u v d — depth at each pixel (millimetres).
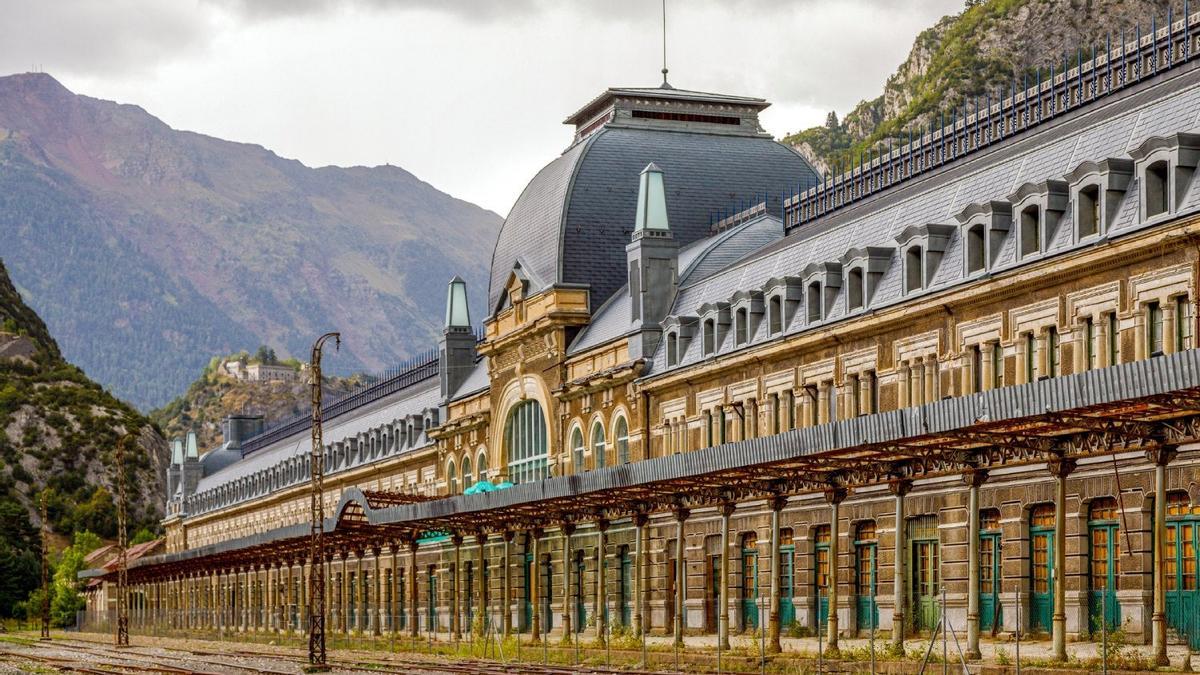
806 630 57719
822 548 58250
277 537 91188
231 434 185500
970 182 53844
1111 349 44750
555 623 79812
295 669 62438
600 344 74750
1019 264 47594
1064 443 38438
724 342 65375
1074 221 45688
